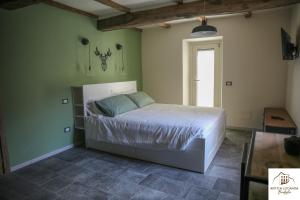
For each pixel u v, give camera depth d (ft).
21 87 9.86
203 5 10.44
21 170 9.78
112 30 14.07
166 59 17.29
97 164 10.30
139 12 12.20
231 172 9.26
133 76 17.51
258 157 5.17
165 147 9.53
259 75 14.32
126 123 10.62
